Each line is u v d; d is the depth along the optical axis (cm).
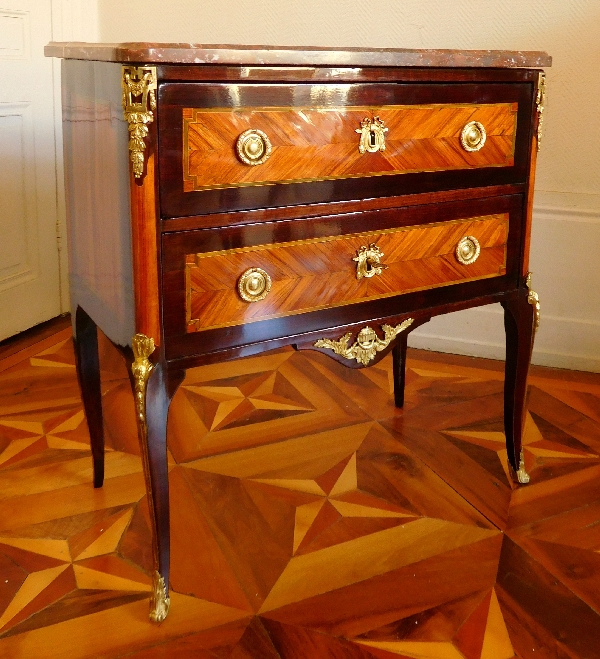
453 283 144
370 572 139
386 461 179
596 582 137
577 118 223
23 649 119
